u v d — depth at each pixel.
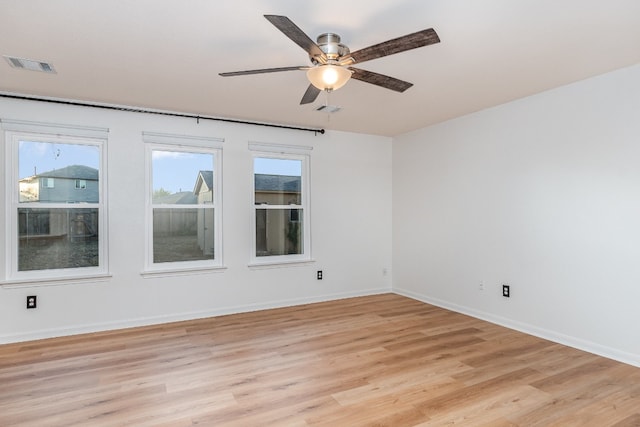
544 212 3.56
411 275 5.25
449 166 4.62
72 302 3.70
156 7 2.06
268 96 3.64
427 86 3.38
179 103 3.85
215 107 4.00
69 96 3.61
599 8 2.08
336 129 5.10
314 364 2.97
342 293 5.22
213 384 2.63
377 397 2.45
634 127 2.92
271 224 4.80
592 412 2.27
